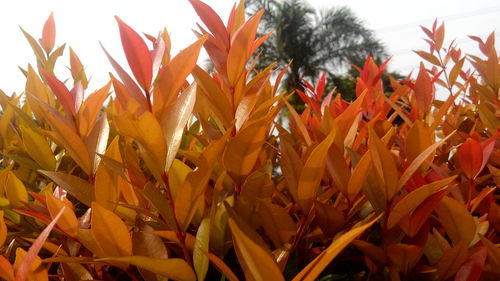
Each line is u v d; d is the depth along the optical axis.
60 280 0.54
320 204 0.48
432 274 0.45
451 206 0.46
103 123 0.56
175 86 0.44
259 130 0.45
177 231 0.44
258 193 0.48
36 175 0.73
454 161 0.73
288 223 0.46
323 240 0.52
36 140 0.64
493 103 0.81
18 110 0.69
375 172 0.48
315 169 0.44
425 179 0.52
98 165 0.51
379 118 0.78
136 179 0.50
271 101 0.49
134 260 0.39
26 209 0.58
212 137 0.53
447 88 1.03
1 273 0.41
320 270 0.35
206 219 0.44
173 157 0.42
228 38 0.50
